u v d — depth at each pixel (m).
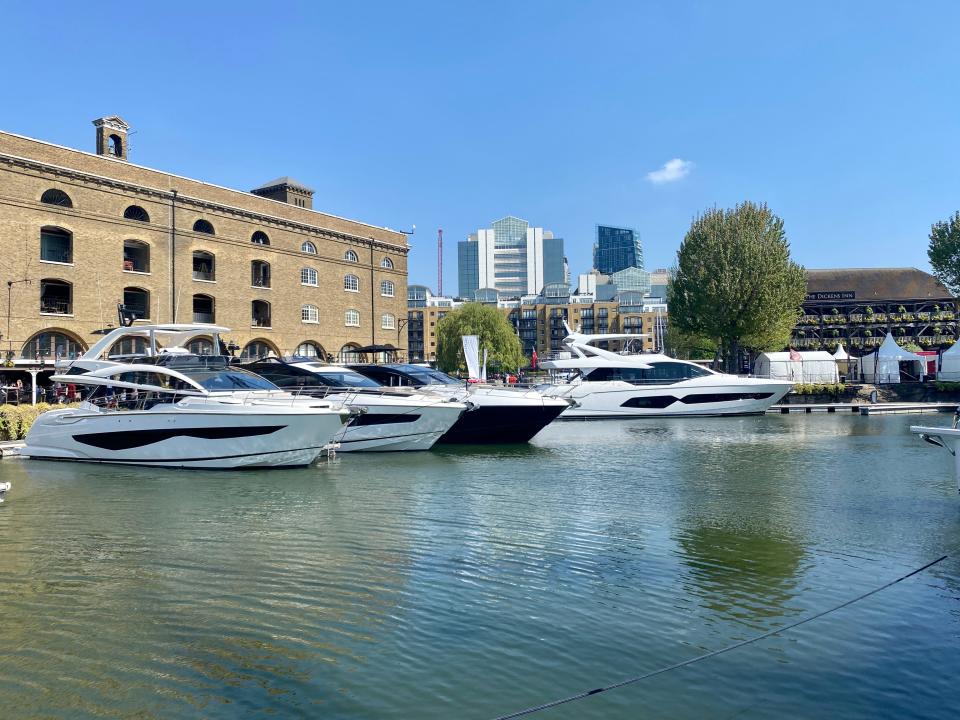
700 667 6.70
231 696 6.14
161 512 13.26
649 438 26.53
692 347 66.50
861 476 17.33
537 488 15.76
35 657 6.86
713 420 34.53
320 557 10.20
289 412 17.80
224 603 8.33
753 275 47.31
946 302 73.31
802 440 25.67
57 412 19.58
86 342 40.41
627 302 156.62
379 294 60.28
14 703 5.97
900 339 70.19
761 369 48.38
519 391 24.67
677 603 8.34
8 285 37.16
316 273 54.72
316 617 7.89
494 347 75.94
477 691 6.24
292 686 6.32
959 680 6.41
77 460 19.31
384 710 5.92
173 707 5.94
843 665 6.72
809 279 76.25
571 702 6.06
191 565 9.83
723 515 12.93
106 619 7.82
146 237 43.59
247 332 49.22
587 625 7.68
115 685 6.31
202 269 47.69
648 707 5.97
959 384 44.47
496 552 10.46
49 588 8.83
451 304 157.62
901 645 7.15
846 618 7.86
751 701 6.07
